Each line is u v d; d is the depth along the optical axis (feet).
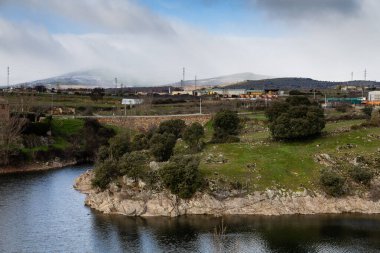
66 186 407.44
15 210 324.60
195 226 281.95
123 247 248.52
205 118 597.52
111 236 266.16
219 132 428.15
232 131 436.35
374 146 371.97
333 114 499.92
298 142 388.78
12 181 430.61
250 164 345.72
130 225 286.25
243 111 625.41
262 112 609.42
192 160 326.85
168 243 253.24
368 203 311.68
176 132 463.42
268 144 390.83
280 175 332.60
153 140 379.55
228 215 303.07
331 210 308.40
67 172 484.33
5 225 289.33
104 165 339.16
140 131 605.31
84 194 374.43
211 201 308.60
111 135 606.14
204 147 400.06
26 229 281.13
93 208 328.29
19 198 360.28
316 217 298.35
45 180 436.35
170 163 319.27
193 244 251.39
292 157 357.41
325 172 323.57
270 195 312.91
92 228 281.13
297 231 271.08
